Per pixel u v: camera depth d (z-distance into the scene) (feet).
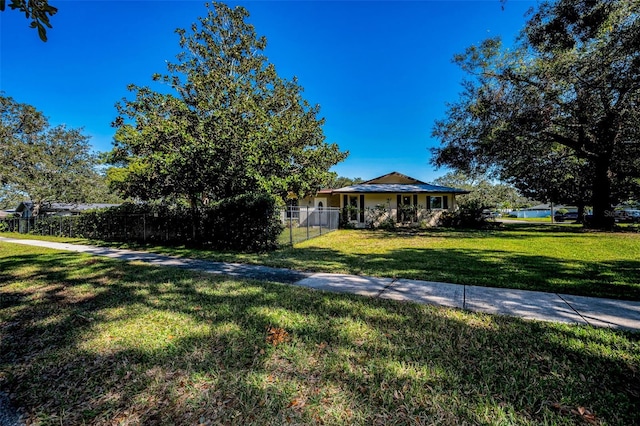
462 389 7.59
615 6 26.35
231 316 12.67
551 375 8.18
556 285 16.99
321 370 8.52
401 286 17.44
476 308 13.53
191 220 37.52
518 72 46.06
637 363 8.72
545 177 64.13
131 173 47.39
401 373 8.33
